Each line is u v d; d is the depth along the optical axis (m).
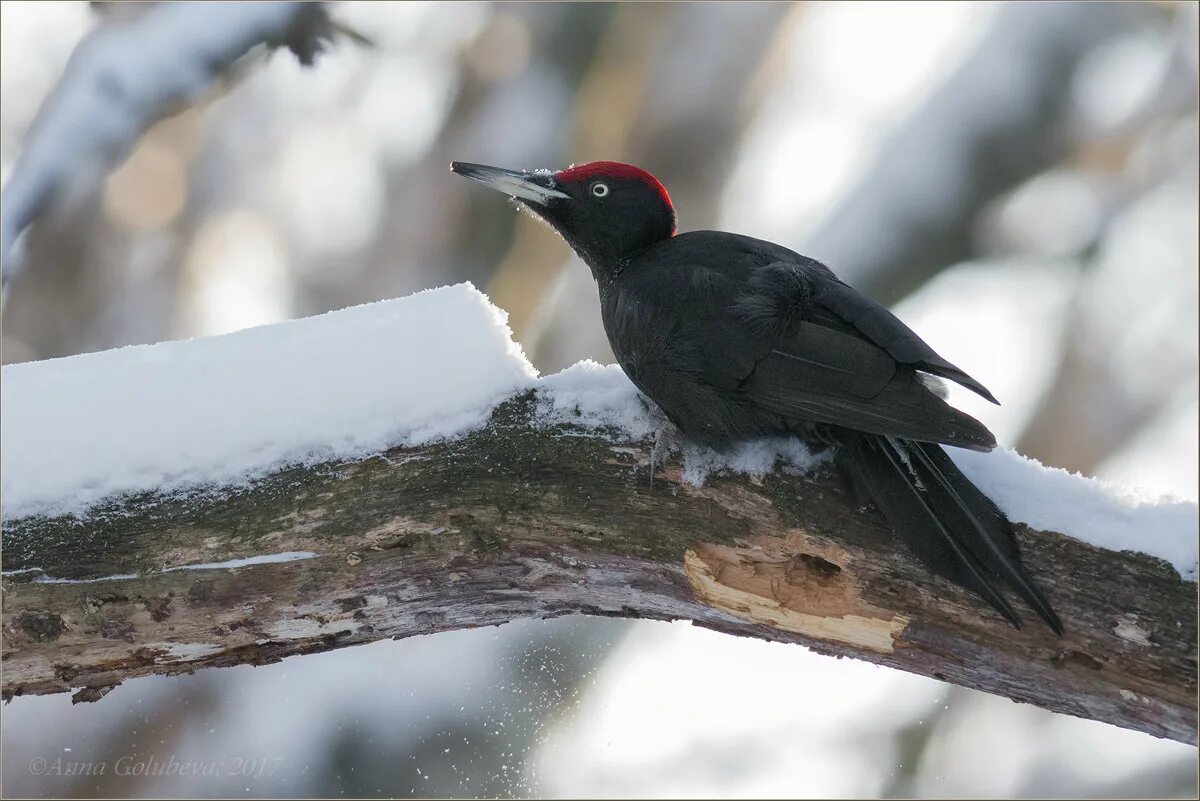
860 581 7.81
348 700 15.12
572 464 8.05
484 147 17.30
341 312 8.42
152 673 8.28
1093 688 7.55
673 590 8.08
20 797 14.91
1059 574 7.54
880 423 7.81
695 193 17.86
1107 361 17.98
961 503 7.67
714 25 17.39
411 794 14.88
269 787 14.81
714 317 8.55
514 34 17.44
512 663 15.37
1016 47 16.61
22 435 8.16
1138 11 17.19
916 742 16.83
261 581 7.95
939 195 16.52
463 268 17.27
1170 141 18.03
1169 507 7.66
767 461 8.05
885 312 8.57
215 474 8.13
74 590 7.94
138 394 8.21
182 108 11.42
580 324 17.30
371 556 7.96
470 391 8.23
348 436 8.14
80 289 18.92
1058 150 16.66
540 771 15.21
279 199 19.94
